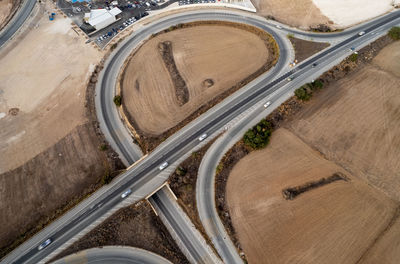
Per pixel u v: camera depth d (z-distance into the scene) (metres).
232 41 115.69
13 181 78.88
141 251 66.94
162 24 125.62
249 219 70.50
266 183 75.81
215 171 78.94
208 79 101.88
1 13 129.88
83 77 105.69
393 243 65.62
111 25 126.31
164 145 84.94
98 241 68.00
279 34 116.56
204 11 130.62
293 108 91.31
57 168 81.50
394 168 77.44
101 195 75.56
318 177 76.38
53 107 96.38
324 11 127.25
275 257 65.12
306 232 67.81
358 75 100.00
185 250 68.38
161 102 95.94
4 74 106.56
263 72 102.31
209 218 71.56
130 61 109.69
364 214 69.88
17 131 90.06
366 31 115.00
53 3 136.00
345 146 82.19
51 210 73.38
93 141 87.69
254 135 81.69
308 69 102.31
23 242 68.19
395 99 92.19
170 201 76.31
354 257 64.12
